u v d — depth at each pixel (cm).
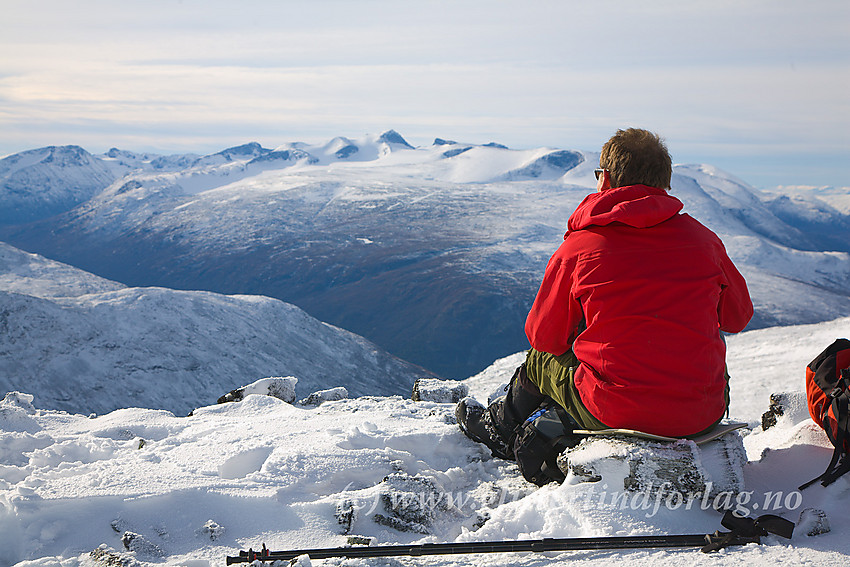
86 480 339
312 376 18612
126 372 17612
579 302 316
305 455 373
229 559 269
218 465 373
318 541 301
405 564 267
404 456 390
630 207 299
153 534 297
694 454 289
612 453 296
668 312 295
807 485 300
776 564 234
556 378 337
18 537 291
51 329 18600
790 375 2398
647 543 262
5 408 497
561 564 258
